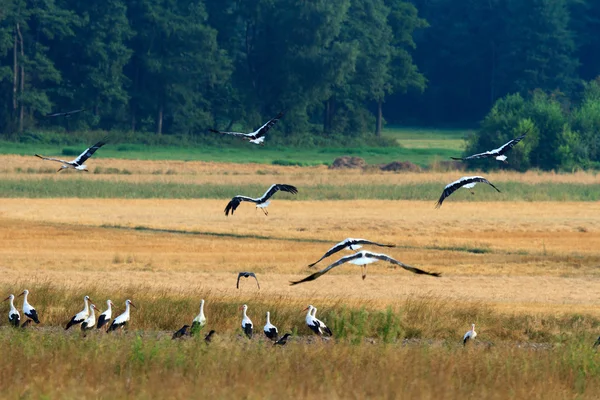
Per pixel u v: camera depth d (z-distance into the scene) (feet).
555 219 149.28
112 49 353.92
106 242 121.08
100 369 46.32
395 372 47.11
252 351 51.01
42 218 141.79
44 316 67.15
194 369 46.37
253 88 384.68
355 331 58.75
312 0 362.94
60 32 348.18
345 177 228.22
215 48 365.20
